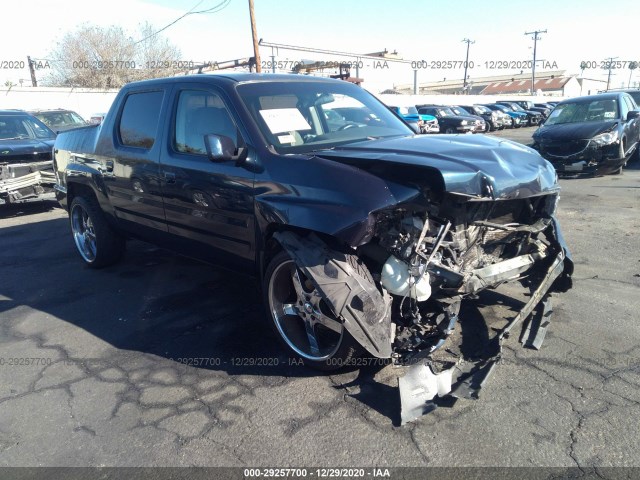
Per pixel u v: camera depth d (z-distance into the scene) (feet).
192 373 11.34
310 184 10.38
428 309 10.79
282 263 11.07
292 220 10.34
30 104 83.05
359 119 14.01
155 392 10.67
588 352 11.32
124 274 18.29
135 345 12.78
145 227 15.76
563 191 30.60
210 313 14.49
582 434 8.73
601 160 33.58
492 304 13.73
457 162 9.85
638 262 17.08
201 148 13.17
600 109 36.73
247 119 12.00
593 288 14.90
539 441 8.61
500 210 11.68
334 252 10.06
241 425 9.46
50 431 9.55
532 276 12.89
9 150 28.30
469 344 11.67
